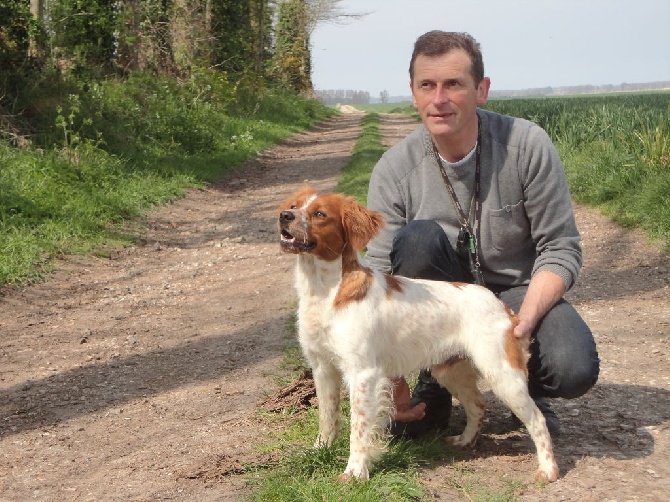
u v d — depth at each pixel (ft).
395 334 8.79
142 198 25.76
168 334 14.17
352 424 8.70
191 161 33.32
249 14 74.64
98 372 12.56
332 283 8.68
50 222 20.54
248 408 11.01
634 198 22.07
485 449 9.57
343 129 66.74
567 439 9.73
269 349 13.17
